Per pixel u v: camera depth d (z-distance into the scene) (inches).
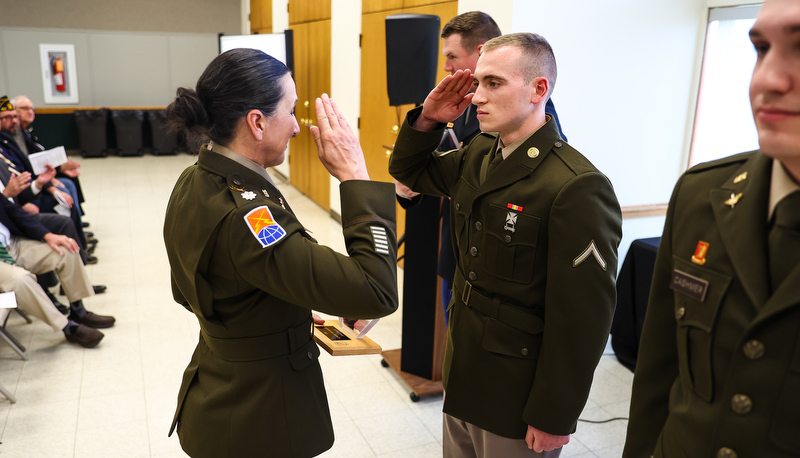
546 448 60.9
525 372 61.3
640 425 42.6
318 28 264.5
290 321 54.3
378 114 208.2
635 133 134.7
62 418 111.0
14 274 128.6
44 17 416.5
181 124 50.2
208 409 54.7
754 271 31.9
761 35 27.8
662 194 141.4
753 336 31.9
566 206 56.1
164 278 188.1
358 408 117.4
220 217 48.1
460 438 72.6
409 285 120.6
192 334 149.3
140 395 120.0
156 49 444.8
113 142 434.9
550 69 58.9
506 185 60.2
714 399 34.4
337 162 52.2
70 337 140.2
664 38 131.6
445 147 92.0
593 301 57.3
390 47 135.6
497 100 58.5
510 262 60.1
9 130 198.8
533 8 121.8
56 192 186.4
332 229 246.2
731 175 35.8
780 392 31.0
